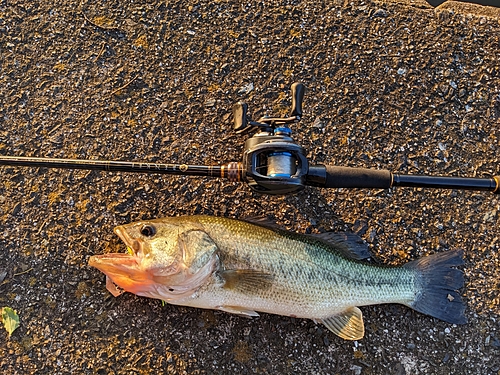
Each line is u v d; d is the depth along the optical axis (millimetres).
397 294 600
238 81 667
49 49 656
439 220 655
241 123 519
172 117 654
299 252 567
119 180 634
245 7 679
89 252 621
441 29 695
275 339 619
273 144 484
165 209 634
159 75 660
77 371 601
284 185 491
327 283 571
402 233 649
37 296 611
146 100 654
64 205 627
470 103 685
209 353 611
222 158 652
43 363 600
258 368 613
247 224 565
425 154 669
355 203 649
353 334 584
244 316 621
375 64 681
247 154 496
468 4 721
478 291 646
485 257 654
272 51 674
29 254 618
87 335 606
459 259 620
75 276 615
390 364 624
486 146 678
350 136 665
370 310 633
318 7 687
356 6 690
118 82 656
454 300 618
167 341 610
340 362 621
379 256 645
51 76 652
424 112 677
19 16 658
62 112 647
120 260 537
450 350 631
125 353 606
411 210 654
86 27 662
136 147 646
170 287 535
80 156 642
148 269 527
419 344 629
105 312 611
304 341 622
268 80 669
